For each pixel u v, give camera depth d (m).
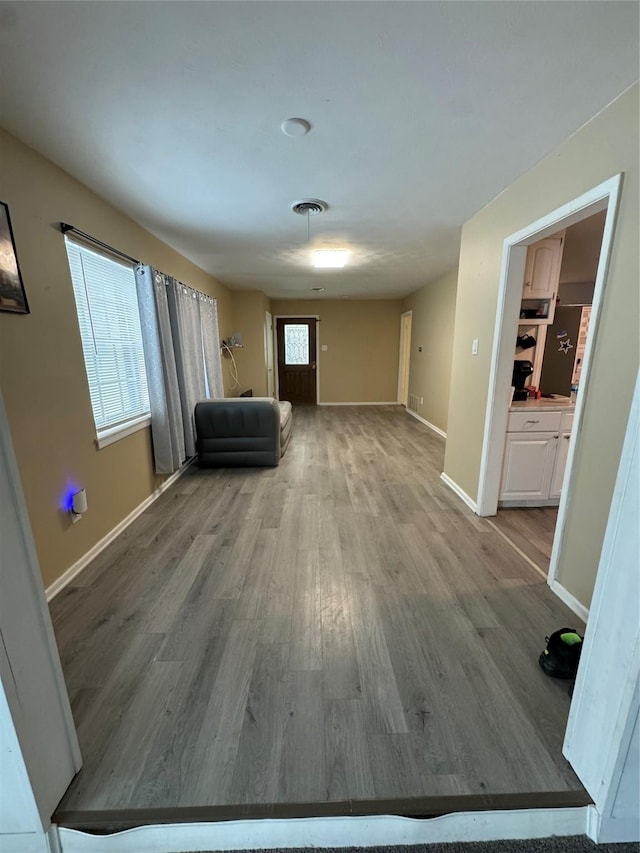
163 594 1.90
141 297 2.89
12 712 0.86
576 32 1.17
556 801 1.03
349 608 1.80
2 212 1.61
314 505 3.00
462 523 2.69
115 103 1.50
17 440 1.71
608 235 1.56
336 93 1.47
